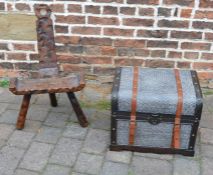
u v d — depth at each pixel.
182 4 3.23
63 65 3.59
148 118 2.69
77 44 3.48
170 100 2.62
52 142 2.95
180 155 2.84
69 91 2.91
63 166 2.74
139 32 3.38
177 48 3.44
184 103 2.61
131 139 2.79
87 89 3.59
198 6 3.23
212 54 3.44
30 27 3.42
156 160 2.80
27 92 2.87
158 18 3.30
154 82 2.79
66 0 3.27
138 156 2.83
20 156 2.81
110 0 3.25
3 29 3.44
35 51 3.54
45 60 3.01
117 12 3.30
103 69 3.59
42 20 2.93
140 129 2.75
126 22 3.34
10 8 3.34
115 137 2.80
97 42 3.45
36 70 3.63
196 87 2.74
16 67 3.62
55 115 3.25
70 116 3.24
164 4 3.24
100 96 3.50
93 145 2.93
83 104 3.39
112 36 3.41
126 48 3.47
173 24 3.32
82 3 3.28
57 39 3.46
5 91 3.56
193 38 3.38
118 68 2.99
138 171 2.71
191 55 3.46
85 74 3.63
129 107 2.66
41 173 2.68
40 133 3.04
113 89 2.71
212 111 3.33
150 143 2.81
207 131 3.09
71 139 2.98
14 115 3.24
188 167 2.75
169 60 3.50
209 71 3.53
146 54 3.48
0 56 3.57
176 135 2.71
